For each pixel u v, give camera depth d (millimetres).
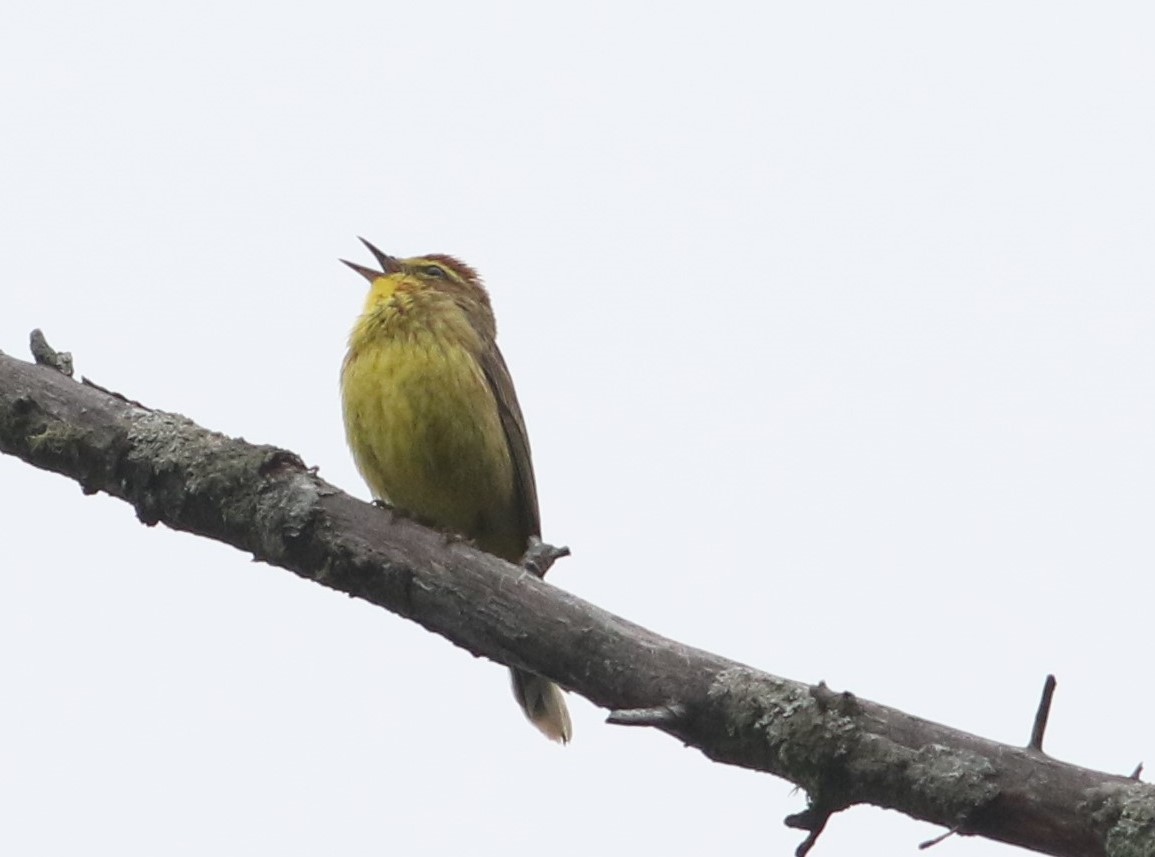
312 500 11078
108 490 11625
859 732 9234
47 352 11953
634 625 10352
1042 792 8766
